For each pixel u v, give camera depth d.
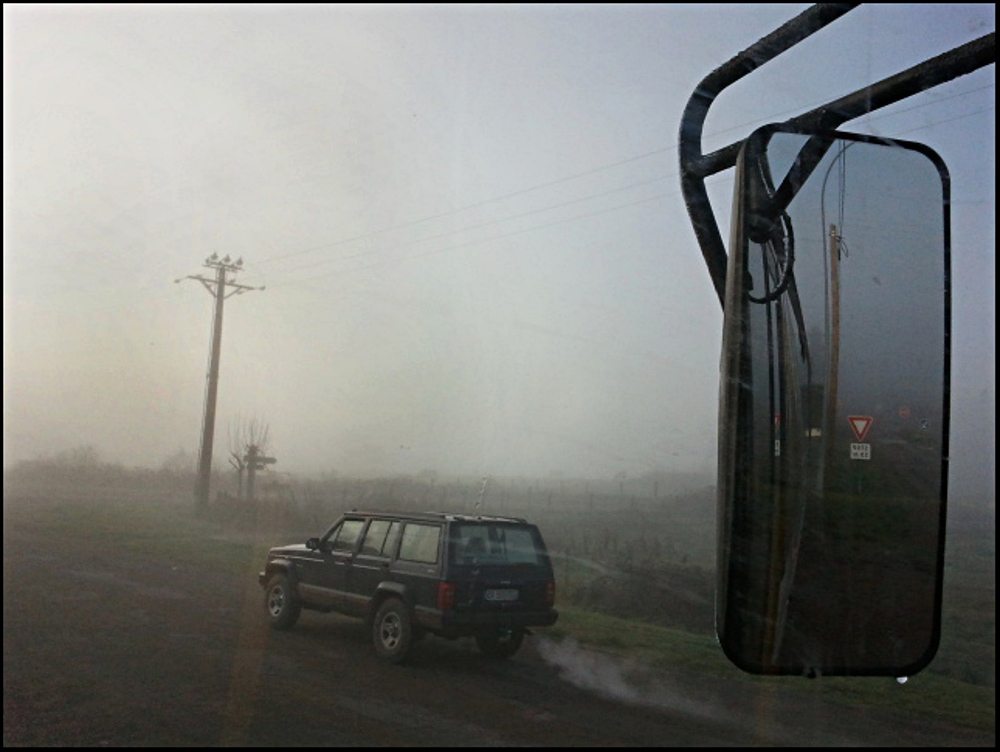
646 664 10.07
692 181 2.62
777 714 7.89
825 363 1.99
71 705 7.47
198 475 32.38
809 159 2.11
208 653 9.91
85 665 9.06
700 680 9.30
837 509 1.93
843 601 1.91
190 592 14.98
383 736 6.84
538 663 10.15
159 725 6.91
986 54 2.40
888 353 2.04
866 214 2.12
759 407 1.92
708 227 2.56
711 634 12.18
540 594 10.59
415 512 11.12
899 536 1.95
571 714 7.76
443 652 10.80
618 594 14.42
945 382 2.07
